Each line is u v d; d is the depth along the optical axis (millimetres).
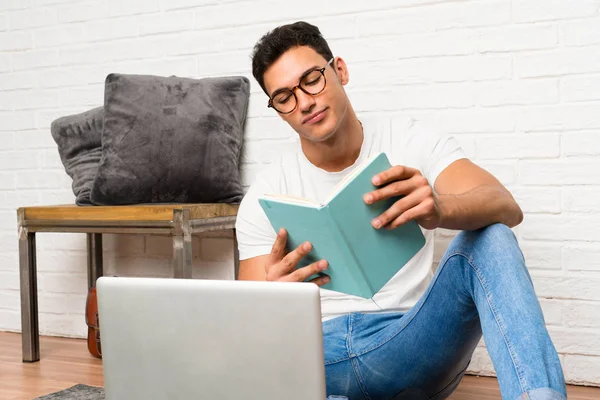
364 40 2340
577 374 2111
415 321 1308
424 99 2270
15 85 2934
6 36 2939
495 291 1093
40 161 2900
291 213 1151
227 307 974
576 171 2102
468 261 1164
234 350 978
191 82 2453
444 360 1340
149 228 2184
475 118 2209
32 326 2463
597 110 2072
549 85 2121
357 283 1188
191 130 2350
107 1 2750
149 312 1020
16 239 2949
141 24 2695
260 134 2512
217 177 2338
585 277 2098
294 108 1483
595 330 2088
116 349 1053
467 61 2213
